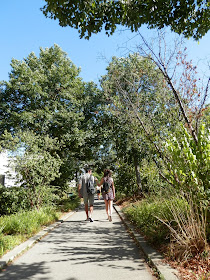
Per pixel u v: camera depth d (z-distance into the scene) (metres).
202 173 4.83
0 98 20.58
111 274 4.07
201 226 4.44
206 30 6.61
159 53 6.59
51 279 3.93
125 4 5.77
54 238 7.02
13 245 5.74
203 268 3.75
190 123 6.12
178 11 6.28
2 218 8.20
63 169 18.22
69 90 21.50
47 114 19.03
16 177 11.20
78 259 4.95
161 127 7.34
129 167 16.70
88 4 5.49
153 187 9.83
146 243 5.64
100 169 22.33
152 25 6.64
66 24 5.86
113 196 10.32
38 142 12.67
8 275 4.14
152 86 7.89
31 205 11.15
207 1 6.20
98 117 19.41
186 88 6.75
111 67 9.02
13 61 20.75
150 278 3.84
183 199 5.56
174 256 4.33
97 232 7.79
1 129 19.27
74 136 19.80
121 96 9.27
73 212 13.91
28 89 20.03
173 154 5.27
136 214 8.30
